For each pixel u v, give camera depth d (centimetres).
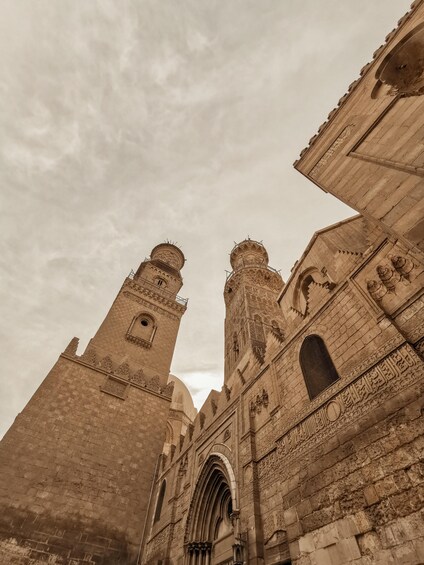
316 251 1480
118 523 1833
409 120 1041
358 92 1361
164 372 3017
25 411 2023
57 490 1780
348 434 874
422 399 725
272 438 1221
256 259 4522
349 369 989
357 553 692
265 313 3272
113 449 2133
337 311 1164
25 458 1812
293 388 1232
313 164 1477
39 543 1566
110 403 2388
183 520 1557
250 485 1193
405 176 973
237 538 1068
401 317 906
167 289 4397
